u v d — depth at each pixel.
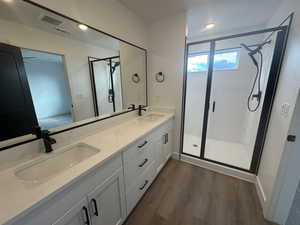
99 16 1.48
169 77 2.26
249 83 2.57
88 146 1.22
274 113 1.51
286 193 1.23
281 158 1.20
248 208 1.50
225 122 2.91
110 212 1.12
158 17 2.10
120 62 1.85
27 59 1.02
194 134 3.26
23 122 1.02
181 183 1.88
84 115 1.46
